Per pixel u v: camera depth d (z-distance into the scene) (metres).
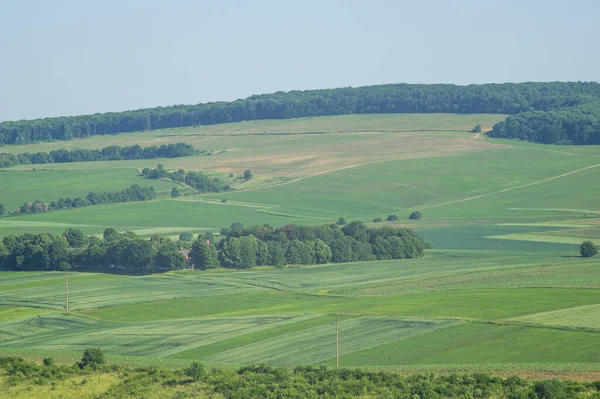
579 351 143.50
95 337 164.75
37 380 125.81
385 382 123.62
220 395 119.50
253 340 158.75
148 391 121.00
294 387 121.31
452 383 122.50
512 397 114.69
